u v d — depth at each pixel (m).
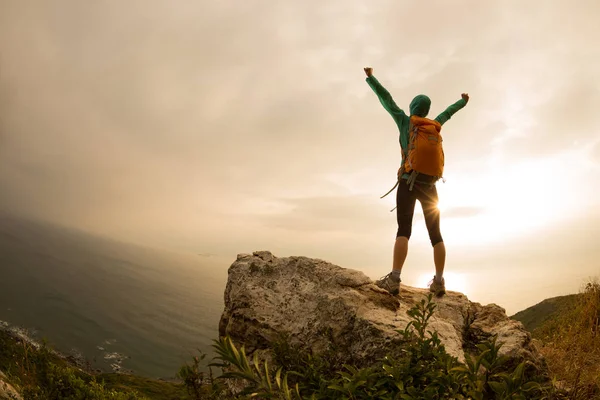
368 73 5.24
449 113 5.46
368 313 4.17
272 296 4.77
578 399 4.11
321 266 4.96
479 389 1.99
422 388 2.54
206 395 2.54
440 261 4.98
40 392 4.29
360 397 2.54
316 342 4.21
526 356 3.94
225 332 4.89
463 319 4.70
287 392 1.58
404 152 4.99
